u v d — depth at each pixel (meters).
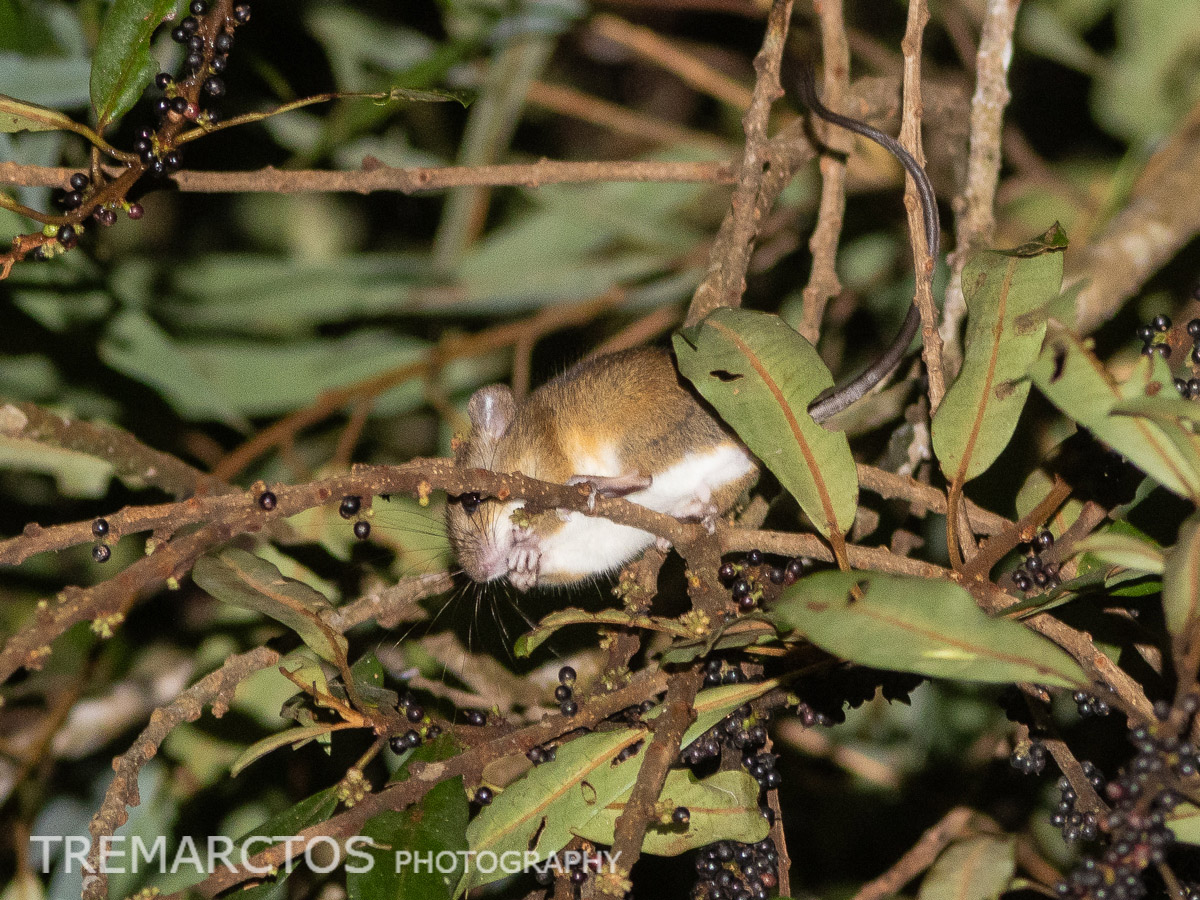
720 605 4.29
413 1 7.86
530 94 7.96
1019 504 4.41
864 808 6.48
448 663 5.77
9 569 6.81
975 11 8.12
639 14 9.00
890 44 8.49
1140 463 3.26
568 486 4.10
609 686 4.44
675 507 5.69
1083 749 5.27
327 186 5.14
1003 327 3.85
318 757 5.94
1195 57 7.30
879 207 7.96
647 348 5.84
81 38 6.65
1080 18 7.70
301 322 7.71
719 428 5.52
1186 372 4.12
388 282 7.66
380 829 3.81
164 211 8.12
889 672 4.31
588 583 6.46
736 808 3.88
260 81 7.39
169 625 6.86
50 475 6.80
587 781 3.93
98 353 6.93
